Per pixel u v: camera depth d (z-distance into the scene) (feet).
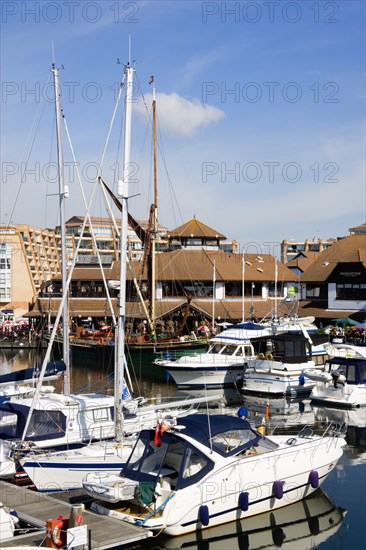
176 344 172.35
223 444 62.39
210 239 250.98
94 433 78.59
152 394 136.67
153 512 56.90
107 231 401.70
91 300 231.09
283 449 66.28
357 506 67.36
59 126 102.22
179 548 58.23
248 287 229.45
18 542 51.70
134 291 223.30
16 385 94.38
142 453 62.85
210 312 210.38
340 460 83.41
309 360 140.36
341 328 196.85
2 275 325.42
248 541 60.59
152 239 193.26
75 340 193.36
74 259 93.20
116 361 74.64
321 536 61.11
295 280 237.25
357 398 120.06
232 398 132.87
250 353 146.61
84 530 50.60
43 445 74.69
